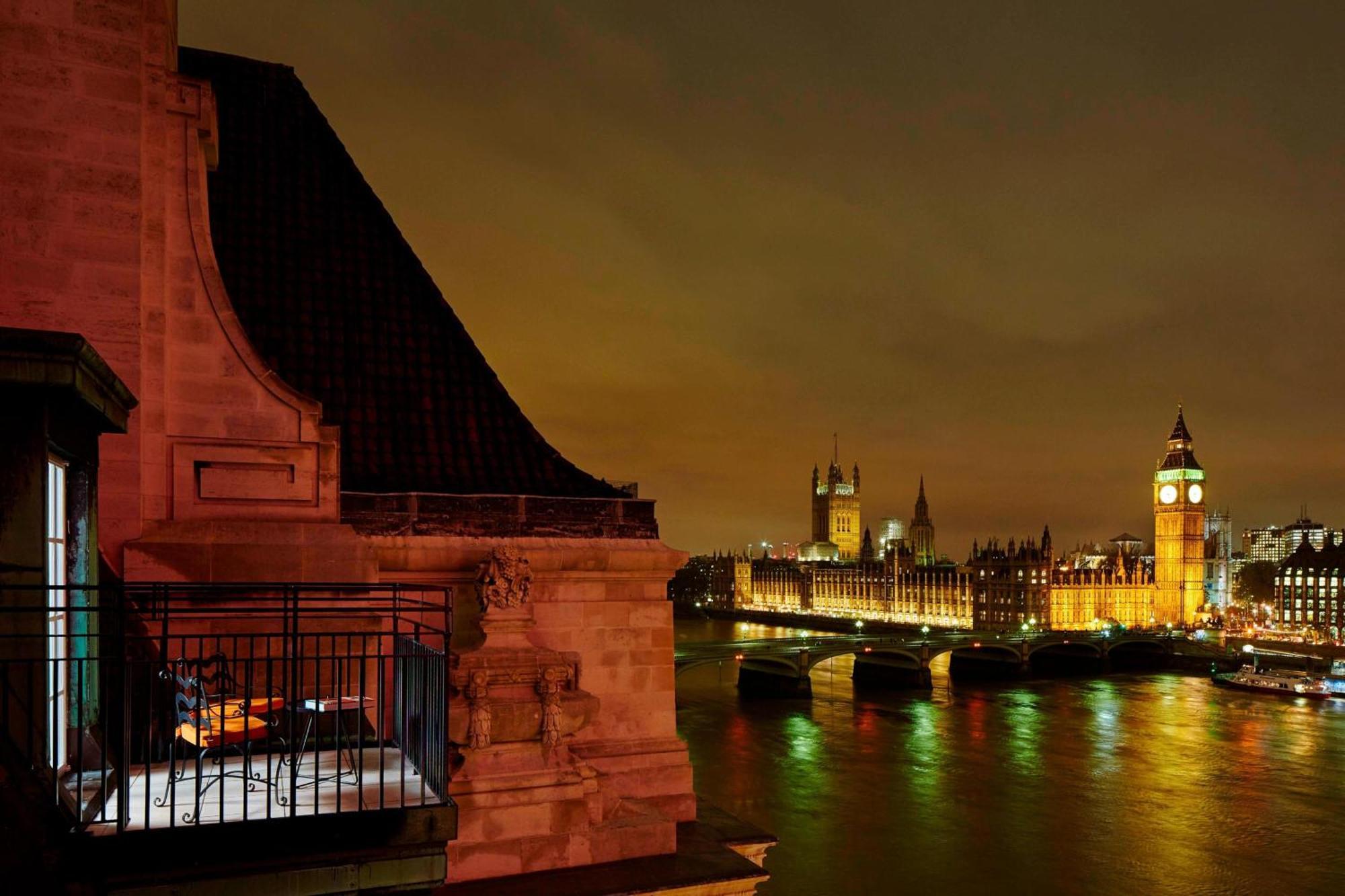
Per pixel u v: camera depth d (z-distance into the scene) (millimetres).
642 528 18578
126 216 14516
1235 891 57344
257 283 19328
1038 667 178875
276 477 15719
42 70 14141
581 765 15367
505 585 15367
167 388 15164
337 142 21672
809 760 89375
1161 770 87062
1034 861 61812
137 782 11305
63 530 10602
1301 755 94125
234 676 12602
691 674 158625
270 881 9492
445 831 10234
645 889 13977
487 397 20000
